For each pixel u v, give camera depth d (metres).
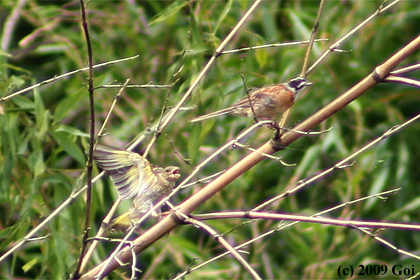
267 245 12.01
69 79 12.80
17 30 13.77
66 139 10.05
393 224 6.63
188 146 10.20
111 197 12.03
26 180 10.34
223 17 11.10
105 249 11.13
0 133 9.91
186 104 11.05
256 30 13.04
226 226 11.68
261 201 12.24
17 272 11.66
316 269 11.48
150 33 13.23
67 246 9.89
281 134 7.48
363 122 12.95
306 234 11.79
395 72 7.28
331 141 12.19
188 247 11.19
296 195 12.23
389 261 12.12
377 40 13.19
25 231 9.59
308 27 13.33
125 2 13.41
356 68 12.87
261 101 9.91
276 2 13.27
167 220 7.17
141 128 12.20
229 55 12.25
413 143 12.92
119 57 13.02
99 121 12.67
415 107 13.36
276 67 12.88
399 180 12.36
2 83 10.31
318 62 7.75
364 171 12.09
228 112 9.98
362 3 13.35
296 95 10.09
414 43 7.20
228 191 12.10
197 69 11.15
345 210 11.93
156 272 11.05
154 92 12.62
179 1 12.16
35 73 13.11
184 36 13.09
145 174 7.83
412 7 13.41
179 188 6.95
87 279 7.17
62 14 13.12
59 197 9.99
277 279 11.56
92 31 13.34
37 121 9.95
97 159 7.62
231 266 11.49
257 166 12.30
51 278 9.80
